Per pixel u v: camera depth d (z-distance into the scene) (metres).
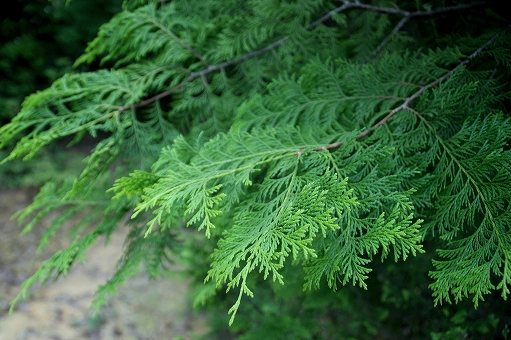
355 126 1.84
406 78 1.99
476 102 1.71
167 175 1.52
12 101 8.13
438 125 1.66
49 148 7.77
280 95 2.06
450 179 1.58
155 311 5.14
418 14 2.31
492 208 1.38
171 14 2.45
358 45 2.42
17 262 6.15
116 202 2.18
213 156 1.68
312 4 2.40
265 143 1.71
